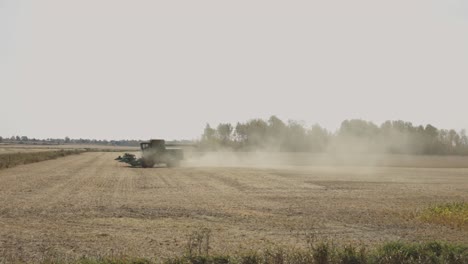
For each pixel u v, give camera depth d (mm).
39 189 32281
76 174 46281
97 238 16875
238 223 20578
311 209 25266
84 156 93625
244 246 15836
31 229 18344
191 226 19656
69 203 25750
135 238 16953
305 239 17250
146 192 32094
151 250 14984
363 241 17078
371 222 21266
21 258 13633
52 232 17828
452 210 24062
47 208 23766
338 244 16422
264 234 18125
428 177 53344
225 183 40000
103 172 49969
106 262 11148
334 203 27984
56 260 12383
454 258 11914
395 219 22172
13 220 20234
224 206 25922
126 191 32469
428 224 20922
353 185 40656
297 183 41625
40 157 73500
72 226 19172
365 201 29219
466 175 57812
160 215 22422
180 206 25578
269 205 26656
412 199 30719
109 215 22094
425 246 12398
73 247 15328
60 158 82938
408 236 18188
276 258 11305
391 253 11711
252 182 41594
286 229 19297
